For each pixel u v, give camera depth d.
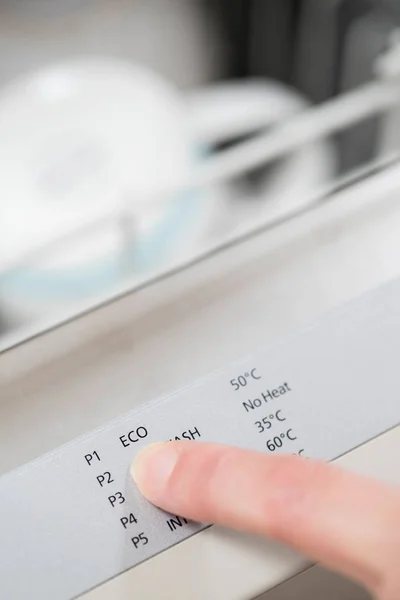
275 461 0.30
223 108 0.70
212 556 0.30
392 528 0.27
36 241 0.58
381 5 0.60
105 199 0.64
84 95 0.69
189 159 0.69
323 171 0.65
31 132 0.68
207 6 0.74
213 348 0.35
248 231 0.41
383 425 0.33
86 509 0.31
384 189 0.41
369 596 0.34
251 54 0.75
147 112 0.70
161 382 0.34
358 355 0.34
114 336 0.36
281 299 0.37
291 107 0.70
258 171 0.65
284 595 0.32
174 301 0.37
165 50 0.77
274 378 0.33
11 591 0.29
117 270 0.56
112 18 0.74
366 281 0.37
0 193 0.65
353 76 0.64
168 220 0.59
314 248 0.39
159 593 0.30
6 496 0.31
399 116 0.49
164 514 0.31
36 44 0.72
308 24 0.68
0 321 0.56
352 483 0.29
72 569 0.30
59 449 0.32
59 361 0.35
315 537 0.28
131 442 0.32
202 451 0.30
